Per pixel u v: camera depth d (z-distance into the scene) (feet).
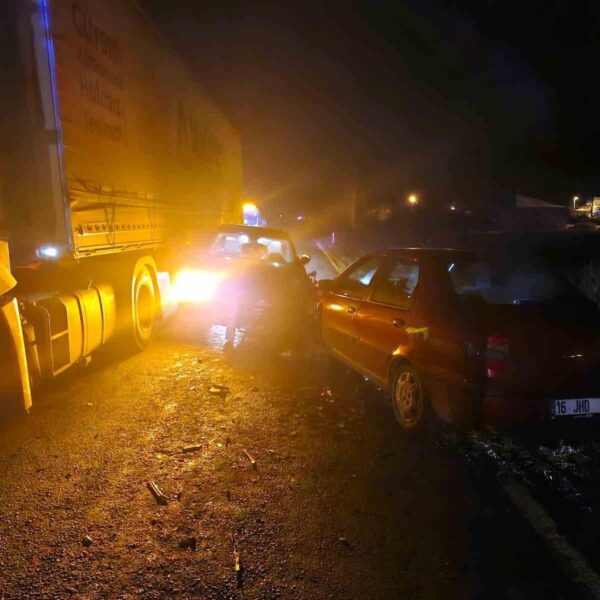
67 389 16.92
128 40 21.16
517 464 12.61
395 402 14.85
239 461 12.25
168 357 21.29
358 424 14.84
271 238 29.35
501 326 11.85
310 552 8.96
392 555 8.97
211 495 10.66
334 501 10.66
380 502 10.68
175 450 12.66
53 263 15.89
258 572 8.39
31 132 14.62
